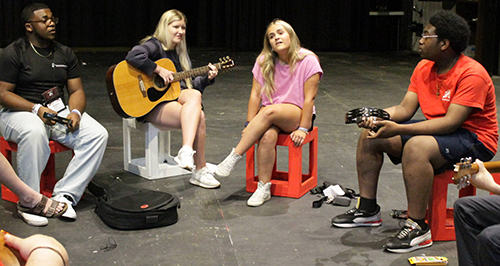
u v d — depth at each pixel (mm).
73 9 9875
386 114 2414
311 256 2285
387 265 2215
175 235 2486
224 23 10375
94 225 2594
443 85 2391
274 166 3207
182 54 3324
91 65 8141
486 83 2305
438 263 2199
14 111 2805
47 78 2861
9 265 1153
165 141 3473
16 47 2799
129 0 10102
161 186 3139
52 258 1113
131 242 2410
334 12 10328
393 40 10477
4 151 2836
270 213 2752
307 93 2924
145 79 3113
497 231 1677
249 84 6727
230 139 4195
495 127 2412
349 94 6094
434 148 2264
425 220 2537
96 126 2809
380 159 2516
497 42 7527
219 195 3006
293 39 2949
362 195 2580
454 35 2299
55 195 2723
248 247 2365
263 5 10156
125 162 3418
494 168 1789
